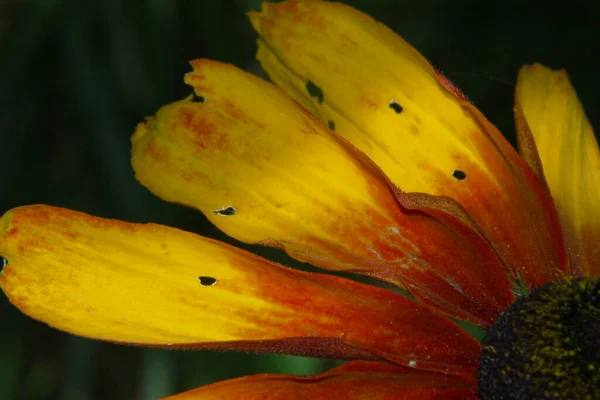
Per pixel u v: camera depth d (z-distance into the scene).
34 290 0.17
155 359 0.22
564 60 0.24
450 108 0.18
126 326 0.17
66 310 0.17
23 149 0.24
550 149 0.18
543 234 0.18
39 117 0.24
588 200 0.18
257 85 0.18
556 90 0.19
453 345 0.18
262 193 0.18
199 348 0.16
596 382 0.17
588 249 0.18
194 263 0.17
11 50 0.24
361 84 0.18
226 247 0.17
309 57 0.18
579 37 0.24
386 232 0.18
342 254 0.18
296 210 0.18
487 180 0.18
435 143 0.18
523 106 0.19
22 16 0.24
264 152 0.18
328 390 0.17
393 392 0.17
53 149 0.24
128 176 0.23
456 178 0.18
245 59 0.24
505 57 0.24
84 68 0.23
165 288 0.17
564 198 0.18
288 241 0.18
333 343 0.17
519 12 0.25
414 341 0.17
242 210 0.18
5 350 0.24
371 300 0.18
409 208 0.17
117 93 0.23
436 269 0.18
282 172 0.18
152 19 0.23
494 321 0.18
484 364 0.17
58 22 0.24
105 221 0.17
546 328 0.17
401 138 0.18
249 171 0.18
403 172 0.18
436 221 0.18
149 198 0.23
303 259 0.17
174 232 0.17
